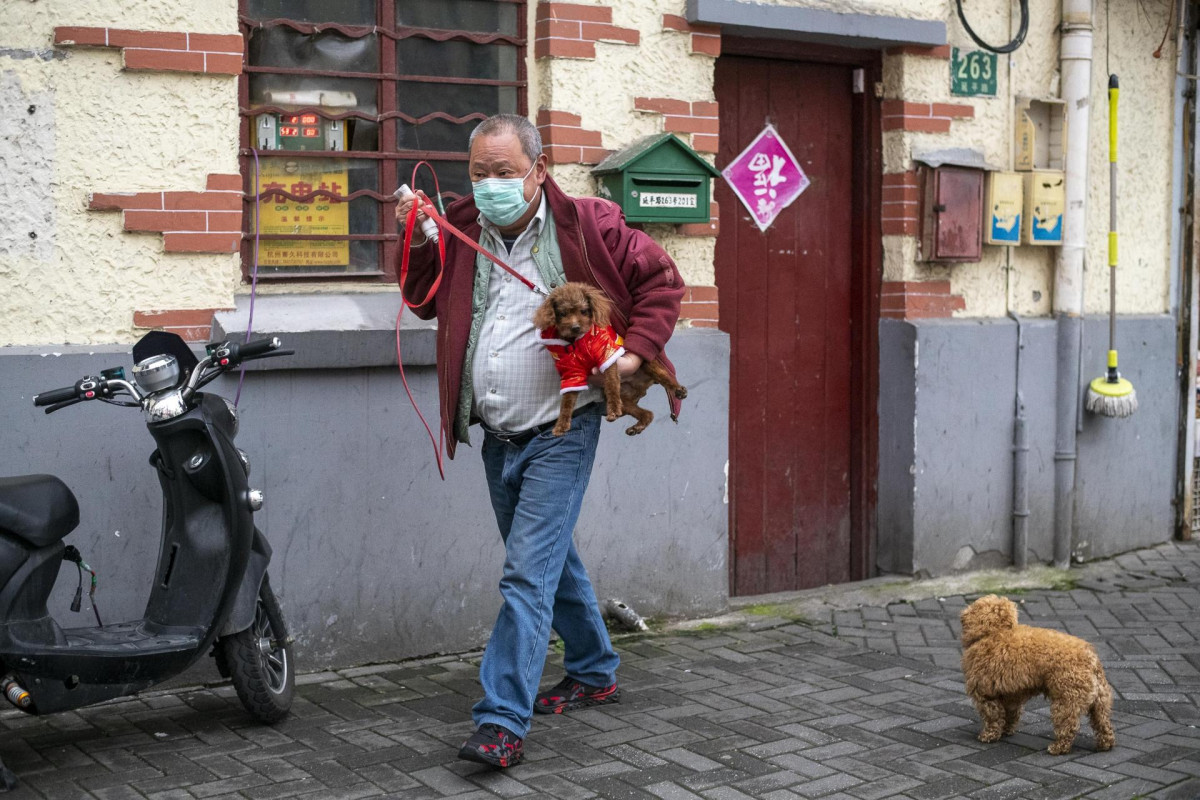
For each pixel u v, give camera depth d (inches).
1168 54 299.3
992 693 163.8
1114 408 278.2
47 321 177.8
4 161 173.9
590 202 163.5
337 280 205.9
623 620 221.3
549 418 161.0
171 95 183.5
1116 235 277.9
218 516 161.6
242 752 159.6
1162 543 310.3
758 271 252.8
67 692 149.3
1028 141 270.2
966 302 269.4
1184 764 159.3
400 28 209.6
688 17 226.1
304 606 195.0
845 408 266.8
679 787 149.9
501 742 151.0
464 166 217.3
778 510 258.4
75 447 177.5
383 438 199.6
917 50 256.2
